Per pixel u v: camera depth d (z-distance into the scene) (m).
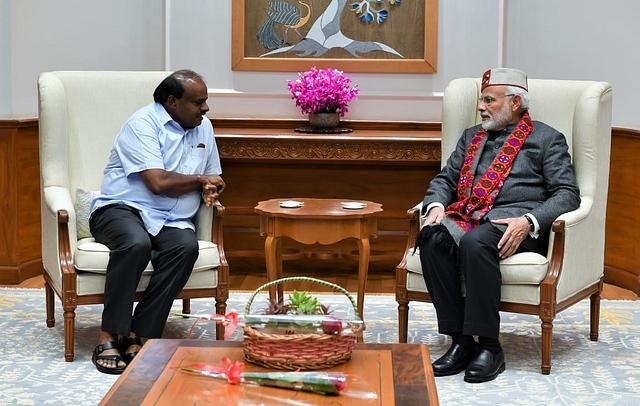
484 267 3.57
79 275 3.73
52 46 5.30
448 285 3.69
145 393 2.27
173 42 5.53
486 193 3.88
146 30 5.55
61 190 4.03
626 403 3.31
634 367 3.73
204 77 5.55
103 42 5.46
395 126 5.47
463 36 5.44
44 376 3.57
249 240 5.46
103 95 4.30
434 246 3.70
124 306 3.67
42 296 4.85
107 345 3.69
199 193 4.04
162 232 3.88
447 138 4.20
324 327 2.45
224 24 5.52
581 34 5.19
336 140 5.09
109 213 3.86
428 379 2.38
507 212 3.83
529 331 4.28
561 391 3.43
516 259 3.62
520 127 3.95
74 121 4.25
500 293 3.62
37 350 3.92
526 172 3.89
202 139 4.11
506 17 5.45
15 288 5.02
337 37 5.48
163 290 3.72
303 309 2.53
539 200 3.89
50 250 3.96
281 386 2.31
